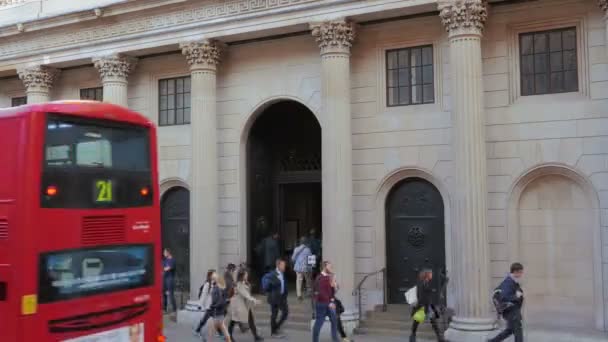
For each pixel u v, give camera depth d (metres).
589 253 16.78
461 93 16.95
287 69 20.78
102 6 22.09
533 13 17.45
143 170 11.52
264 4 19.86
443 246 18.59
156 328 11.57
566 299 16.97
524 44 17.81
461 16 16.97
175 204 23.08
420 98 19.02
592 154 16.66
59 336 9.86
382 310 18.83
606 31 16.27
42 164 9.78
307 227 24.81
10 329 9.39
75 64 23.95
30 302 9.44
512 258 17.38
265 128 22.91
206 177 20.98
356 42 19.64
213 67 21.23
